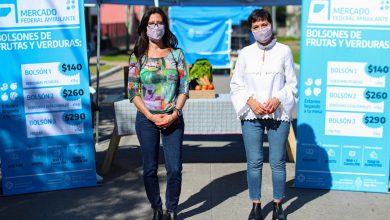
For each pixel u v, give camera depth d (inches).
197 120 233.0
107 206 197.2
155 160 171.8
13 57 203.5
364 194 208.4
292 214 187.2
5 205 199.8
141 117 168.1
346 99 205.8
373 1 197.5
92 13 1389.0
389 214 187.0
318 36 202.2
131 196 207.8
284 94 167.5
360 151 208.7
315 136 210.2
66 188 216.4
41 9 203.2
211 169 245.9
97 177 223.8
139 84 169.0
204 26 691.4
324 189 213.8
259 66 170.1
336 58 203.2
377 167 208.8
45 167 212.8
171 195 173.3
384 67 201.3
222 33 694.5
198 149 286.8
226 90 540.7
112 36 1464.1
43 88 207.8
